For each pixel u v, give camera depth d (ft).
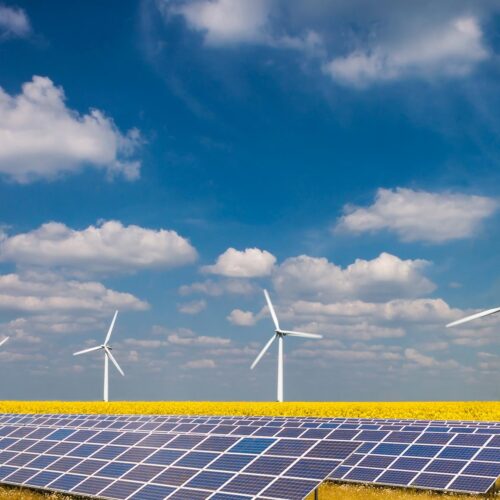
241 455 89.61
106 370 372.17
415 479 108.68
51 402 389.39
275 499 75.56
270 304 318.45
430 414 278.67
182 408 328.90
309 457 82.79
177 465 92.89
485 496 108.99
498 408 313.73
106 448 109.19
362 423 157.17
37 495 107.65
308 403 383.65
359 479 113.60
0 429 144.05
